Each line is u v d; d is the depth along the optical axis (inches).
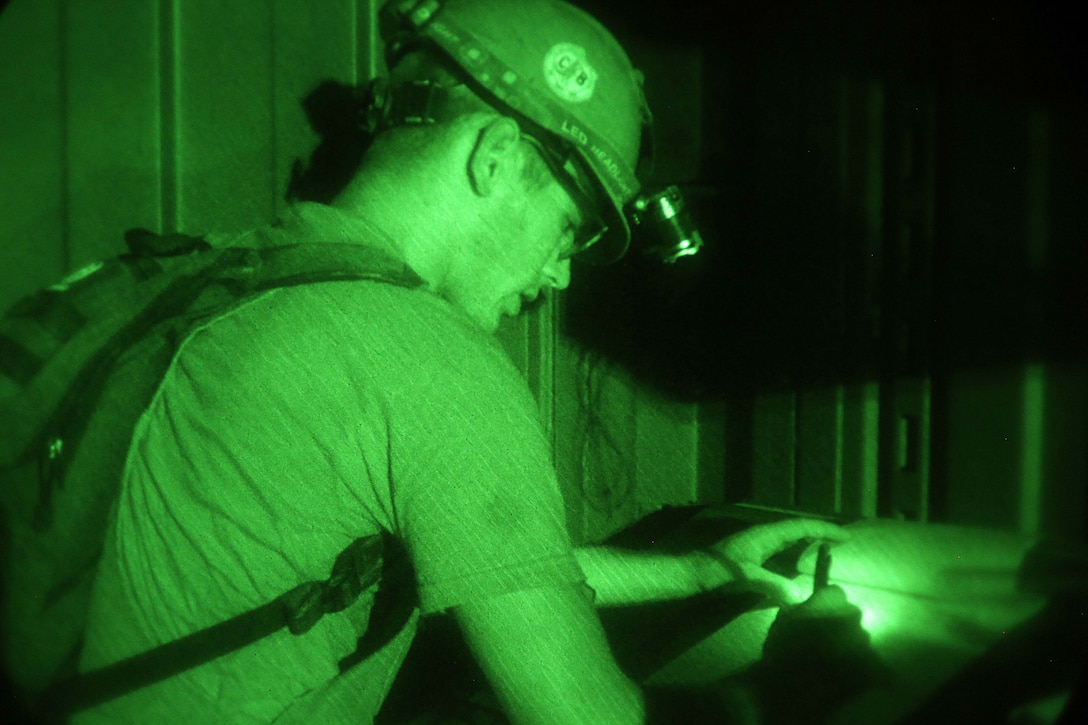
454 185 34.4
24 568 30.0
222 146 47.2
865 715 34.2
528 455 31.1
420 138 34.8
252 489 29.6
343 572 30.8
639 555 47.9
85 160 43.4
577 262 63.2
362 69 52.8
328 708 31.5
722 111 68.9
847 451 61.6
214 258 31.7
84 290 30.8
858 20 59.6
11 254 41.9
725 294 69.7
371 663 33.0
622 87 36.8
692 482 70.7
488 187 34.0
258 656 29.9
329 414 29.7
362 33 52.6
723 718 34.6
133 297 30.6
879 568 42.2
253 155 48.4
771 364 66.6
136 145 44.8
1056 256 50.8
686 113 69.0
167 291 30.7
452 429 30.0
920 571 41.5
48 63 42.3
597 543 65.7
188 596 29.9
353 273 31.2
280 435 29.6
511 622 29.8
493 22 34.9
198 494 29.7
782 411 65.8
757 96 66.2
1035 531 51.9
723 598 44.7
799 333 64.5
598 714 30.1
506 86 34.1
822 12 61.7
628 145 37.0
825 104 61.8
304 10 49.9
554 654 30.0
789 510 56.7
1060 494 51.3
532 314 61.5
